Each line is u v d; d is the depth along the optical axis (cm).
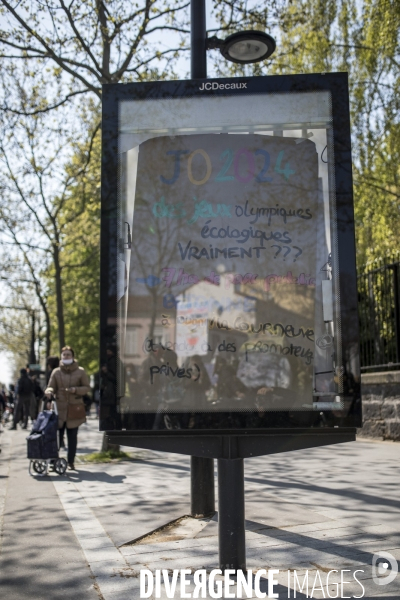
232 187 444
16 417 2083
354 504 639
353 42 1302
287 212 439
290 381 425
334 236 428
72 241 2169
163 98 450
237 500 429
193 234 442
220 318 434
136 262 440
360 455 1005
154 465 1023
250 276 437
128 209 444
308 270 434
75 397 996
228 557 426
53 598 403
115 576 444
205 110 449
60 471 927
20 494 768
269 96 446
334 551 484
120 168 444
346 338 418
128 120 450
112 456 1116
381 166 1245
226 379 427
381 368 1209
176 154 448
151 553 495
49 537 551
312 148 441
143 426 421
